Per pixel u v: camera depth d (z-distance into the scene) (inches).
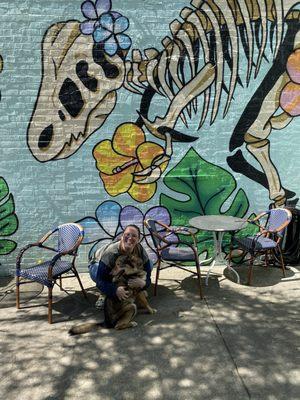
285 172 237.0
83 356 153.2
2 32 213.9
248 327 171.2
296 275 223.8
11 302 198.4
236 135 231.1
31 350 157.2
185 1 218.8
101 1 215.0
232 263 241.0
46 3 213.5
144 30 219.1
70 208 229.3
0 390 135.3
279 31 224.5
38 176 225.5
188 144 229.8
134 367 146.3
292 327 170.7
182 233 230.2
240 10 221.8
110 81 221.1
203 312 184.2
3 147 221.9
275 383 136.9
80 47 217.6
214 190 235.3
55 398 131.1
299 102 231.0
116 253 173.9
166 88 224.4
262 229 224.2
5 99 218.4
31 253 230.4
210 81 225.8
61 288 206.1
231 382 137.6
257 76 227.5
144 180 230.5
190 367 145.7
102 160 226.8
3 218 227.0
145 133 226.7
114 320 171.5
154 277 224.1
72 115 222.2
